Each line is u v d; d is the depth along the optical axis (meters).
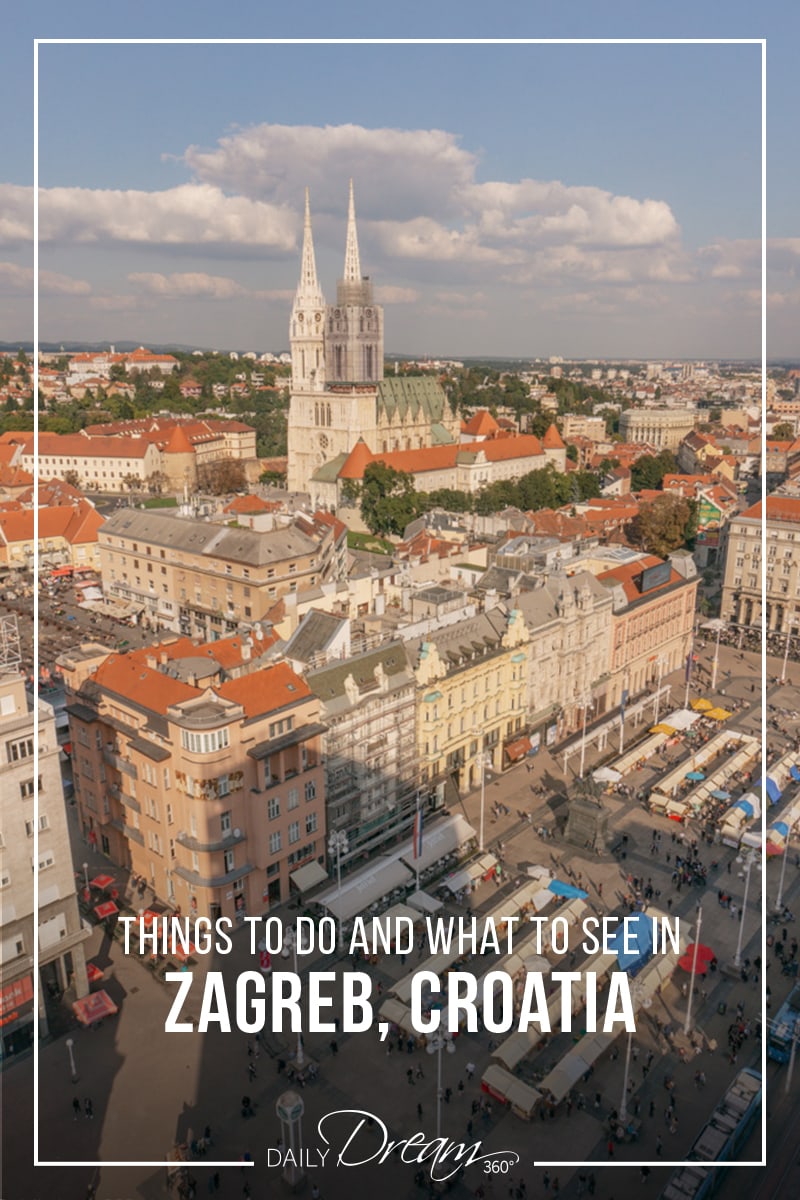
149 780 113.12
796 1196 79.69
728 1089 89.56
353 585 175.75
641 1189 79.94
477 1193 79.06
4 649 92.50
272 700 113.69
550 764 158.50
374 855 130.25
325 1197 79.19
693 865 127.19
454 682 139.50
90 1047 95.88
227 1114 87.88
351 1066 94.19
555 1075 89.62
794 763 156.25
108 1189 79.69
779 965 109.12
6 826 90.44
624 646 185.88
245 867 112.31
